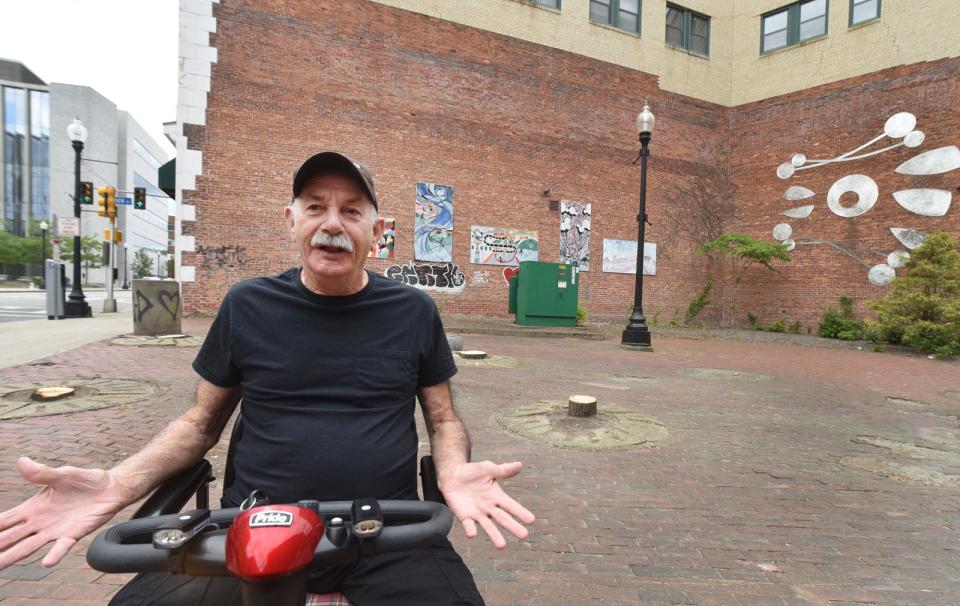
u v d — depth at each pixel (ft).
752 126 60.95
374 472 4.60
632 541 9.24
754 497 11.41
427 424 5.45
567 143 54.24
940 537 9.81
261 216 42.16
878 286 51.26
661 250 59.57
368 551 3.40
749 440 15.70
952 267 40.96
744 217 61.31
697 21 62.13
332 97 44.34
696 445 14.94
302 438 4.55
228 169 41.29
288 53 42.88
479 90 50.16
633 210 57.88
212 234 40.98
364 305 4.99
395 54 46.68
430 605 3.97
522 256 52.24
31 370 19.97
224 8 40.91
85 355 23.32
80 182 45.83
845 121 53.67
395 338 5.00
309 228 4.85
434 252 48.49
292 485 4.49
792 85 57.62
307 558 2.90
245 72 41.60
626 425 16.28
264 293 4.96
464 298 49.83
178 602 3.77
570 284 46.75
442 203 48.70
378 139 46.11
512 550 8.82
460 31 49.24
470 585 4.21
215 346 4.97
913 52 49.34
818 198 55.52
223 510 3.68
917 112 49.08
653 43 58.59
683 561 8.60
